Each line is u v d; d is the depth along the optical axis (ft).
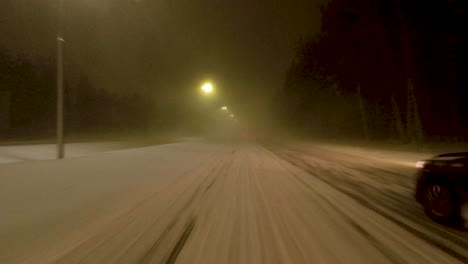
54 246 14.35
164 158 54.44
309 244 14.67
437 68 83.87
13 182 28.81
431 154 63.62
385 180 32.99
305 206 21.79
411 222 18.04
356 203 22.66
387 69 90.22
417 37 80.38
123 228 16.88
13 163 41.45
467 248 14.15
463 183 16.75
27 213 19.63
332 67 114.93
